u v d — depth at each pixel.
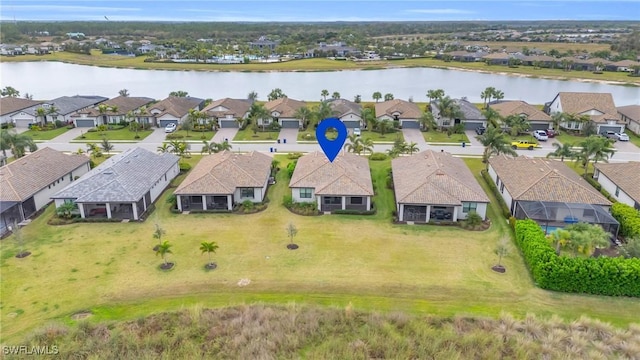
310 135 84.06
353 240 44.50
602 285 35.41
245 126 93.06
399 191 51.00
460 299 35.41
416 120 91.31
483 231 46.41
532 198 47.66
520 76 166.25
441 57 199.38
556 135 85.62
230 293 36.09
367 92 138.38
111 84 152.50
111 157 65.38
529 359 29.19
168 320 32.84
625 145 79.44
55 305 34.44
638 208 47.78
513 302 35.03
